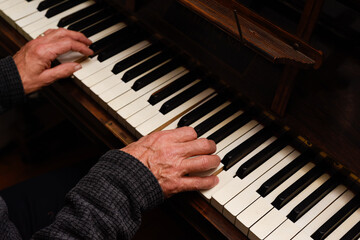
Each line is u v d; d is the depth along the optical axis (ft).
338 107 3.38
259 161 3.58
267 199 3.45
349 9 3.29
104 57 4.00
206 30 3.79
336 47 3.32
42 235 3.37
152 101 3.78
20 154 5.93
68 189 4.11
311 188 3.51
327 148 3.47
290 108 3.54
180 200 3.55
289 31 3.44
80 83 3.91
